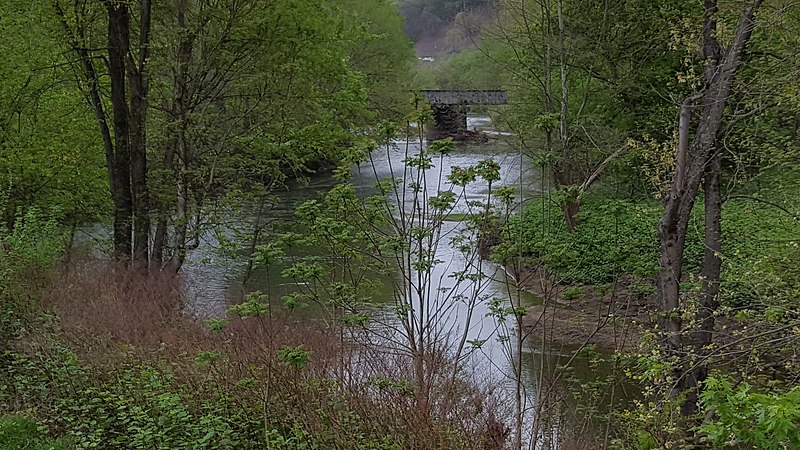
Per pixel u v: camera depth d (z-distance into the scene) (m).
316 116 16.16
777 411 4.25
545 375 10.29
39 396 8.99
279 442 7.64
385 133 9.60
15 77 15.80
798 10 10.31
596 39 21.06
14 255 11.51
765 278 9.16
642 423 7.14
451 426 7.99
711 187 10.31
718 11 9.98
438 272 18.08
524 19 22.59
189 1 16.17
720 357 7.60
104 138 16.61
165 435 7.91
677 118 15.52
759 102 10.09
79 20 15.64
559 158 11.92
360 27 18.02
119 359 9.66
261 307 8.05
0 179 15.49
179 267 16.58
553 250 8.27
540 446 8.52
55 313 10.83
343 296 9.09
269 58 15.99
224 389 8.62
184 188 16.52
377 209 9.27
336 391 8.27
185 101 16.44
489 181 8.80
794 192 12.43
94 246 17.12
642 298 11.46
